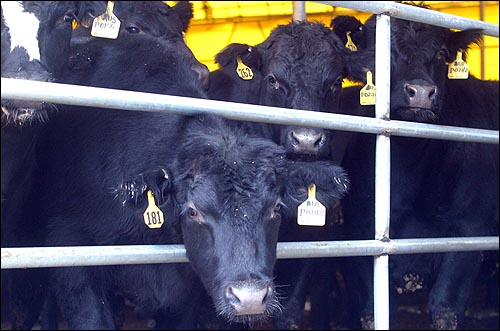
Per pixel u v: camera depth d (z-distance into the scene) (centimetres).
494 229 310
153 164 246
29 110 232
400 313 367
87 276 256
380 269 234
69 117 271
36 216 269
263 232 215
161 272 260
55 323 308
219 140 224
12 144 269
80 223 261
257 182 217
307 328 339
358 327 327
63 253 196
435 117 279
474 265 294
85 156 263
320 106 279
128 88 263
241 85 307
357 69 288
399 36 285
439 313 290
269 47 291
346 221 305
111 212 256
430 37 286
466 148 298
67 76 270
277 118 217
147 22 319
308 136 263
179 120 247
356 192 301
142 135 254
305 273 284
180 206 221
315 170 224
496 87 326
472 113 306
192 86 262
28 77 237
